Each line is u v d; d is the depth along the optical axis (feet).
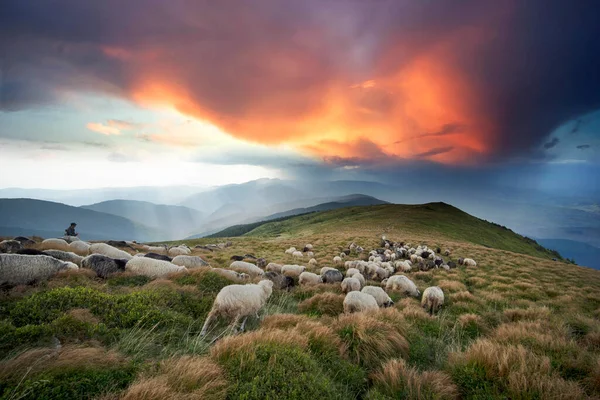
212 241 212.43
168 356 17.78
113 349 16.16
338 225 277.23
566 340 24.26
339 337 21.33
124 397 11.69
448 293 49.14
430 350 23.58
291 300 39.75
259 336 18.56
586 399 14.71
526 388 15.08
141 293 25.93
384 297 38.73
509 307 42.47
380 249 112.57
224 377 14.61
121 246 77.05
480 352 18.45
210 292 33.68
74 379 12.47
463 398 16.07
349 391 16.49
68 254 40.01
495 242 247.91
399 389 16.16
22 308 19.21
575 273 78.84
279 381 14.32
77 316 18.95
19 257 28.91
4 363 12.50
